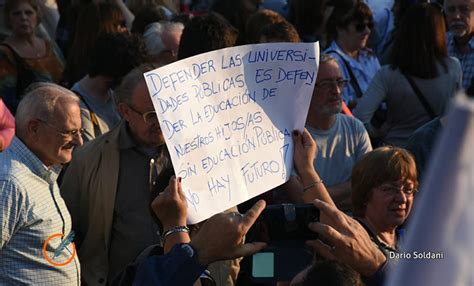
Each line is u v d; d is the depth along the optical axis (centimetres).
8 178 343
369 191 358
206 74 297
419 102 588
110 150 391
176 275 245
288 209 270
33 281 350
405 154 359
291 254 270
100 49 492
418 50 582
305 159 315
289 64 312
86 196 394
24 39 648
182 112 290
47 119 351
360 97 648
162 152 389
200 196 289
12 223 343
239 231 246
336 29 655
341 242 264
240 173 299
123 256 391
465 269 109
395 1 802
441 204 109
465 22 679
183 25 602
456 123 107
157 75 287
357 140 471
